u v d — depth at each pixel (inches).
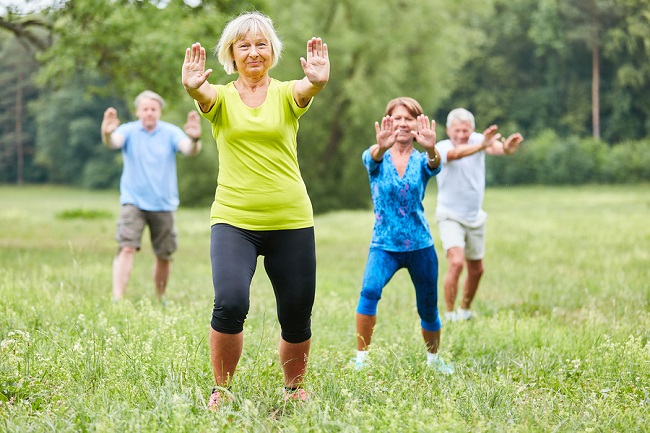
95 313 334.6
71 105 4082.2
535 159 3120.1
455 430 194.4
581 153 3083.2
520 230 1049.5
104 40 849.5
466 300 423.5
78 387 226.1
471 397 228.7
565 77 3651.6
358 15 1823.3
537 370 278.2
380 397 227.9
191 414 201.2
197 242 1015.6
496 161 3154.5
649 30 3351.4
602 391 243.3
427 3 1895.9
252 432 199.8
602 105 3602.4
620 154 3036.4
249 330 305.9
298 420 203.9
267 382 237.0
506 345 323.0
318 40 224.1
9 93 4362.7
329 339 332.5
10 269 472.4
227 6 931.3
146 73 871.7
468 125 406.6
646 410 226.2
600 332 327.6
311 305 232.5
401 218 293.6
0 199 3085.6
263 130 224.2
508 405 227.6
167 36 844.0
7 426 196.5
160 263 449.1
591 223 1145.4
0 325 303.1
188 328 305.7
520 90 3747.5
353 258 786.2
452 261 406.6
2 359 246.8
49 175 4458.7
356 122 1863.9
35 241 987.3
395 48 1879.9
